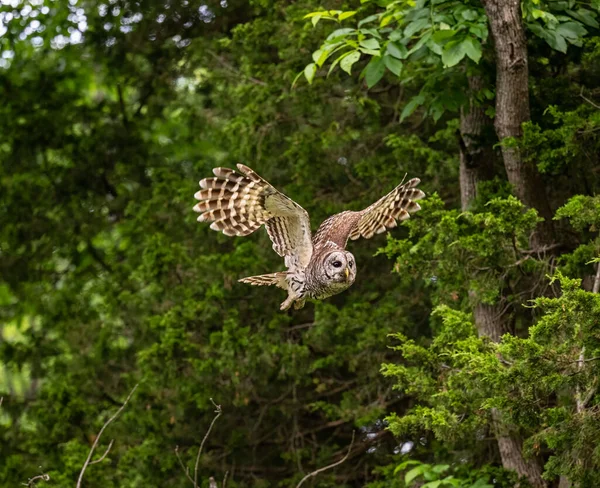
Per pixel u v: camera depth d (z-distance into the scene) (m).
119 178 21.89
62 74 22.33
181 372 17.17
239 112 18.27
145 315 18.80
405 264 12.92
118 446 17.98
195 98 21.00
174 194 19.17
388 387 16.86
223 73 19.08
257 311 17.77
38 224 21.55
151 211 19.30
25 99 22.03
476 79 13.87
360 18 15.97
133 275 18.30
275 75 17.19
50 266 21.89
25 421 19.88
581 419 10.56
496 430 13.05
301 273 10.55
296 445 18.17
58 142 21.88
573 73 14.44
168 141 22.59
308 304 18.30
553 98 13.86
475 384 10.95
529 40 14.04
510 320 13.38
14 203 21.55
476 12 12.90
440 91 13.45
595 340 9.84
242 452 18.09
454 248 12.39
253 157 17.62
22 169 21.72
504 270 12.55
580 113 13.05
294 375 17.00
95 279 21.33
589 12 13.62
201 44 19.72
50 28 21.50
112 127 21.92
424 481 14.85
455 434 11.82
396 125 17.42
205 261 17.64
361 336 16.53
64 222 21.56
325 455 17.53
